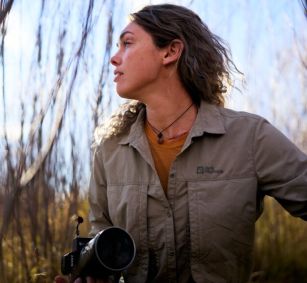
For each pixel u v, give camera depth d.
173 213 1.43
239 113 1.49
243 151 1.43
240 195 1.42
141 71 1.44
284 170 1.42
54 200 2.38
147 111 1.51
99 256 1.26
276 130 1.45
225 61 1.58
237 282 1.47
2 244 2.35
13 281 2.27
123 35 1.47
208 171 1.43
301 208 1.42
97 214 1.64
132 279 1.47
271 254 2.93
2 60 1.96
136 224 1.46
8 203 2.07
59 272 2.35
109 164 1.54
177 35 1.47
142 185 1.46
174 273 1.44
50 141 2.08
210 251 1.42
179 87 1.50
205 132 1.44
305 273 2.85
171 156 1.48
